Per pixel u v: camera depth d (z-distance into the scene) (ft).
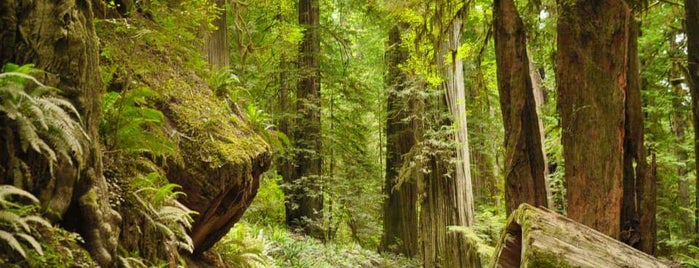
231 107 21.63
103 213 10.87
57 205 9.72
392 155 55.88
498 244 10.02
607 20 20.58
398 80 52.54
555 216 9.07
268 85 54.34
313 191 51.75
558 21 21.50
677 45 33.96
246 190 18.56
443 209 46.06
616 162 20.25
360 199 55.31
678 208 41.98
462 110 46.96
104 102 12.98
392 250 54.03
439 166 46.55
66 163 9.85
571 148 20.92
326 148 56.54
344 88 57.47
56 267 8.95
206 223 17.25
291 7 49.73
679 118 41.98
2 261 8.03
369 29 59.72
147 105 16.22
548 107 40.16
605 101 20.45
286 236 39.47
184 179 15.98
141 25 15.56
